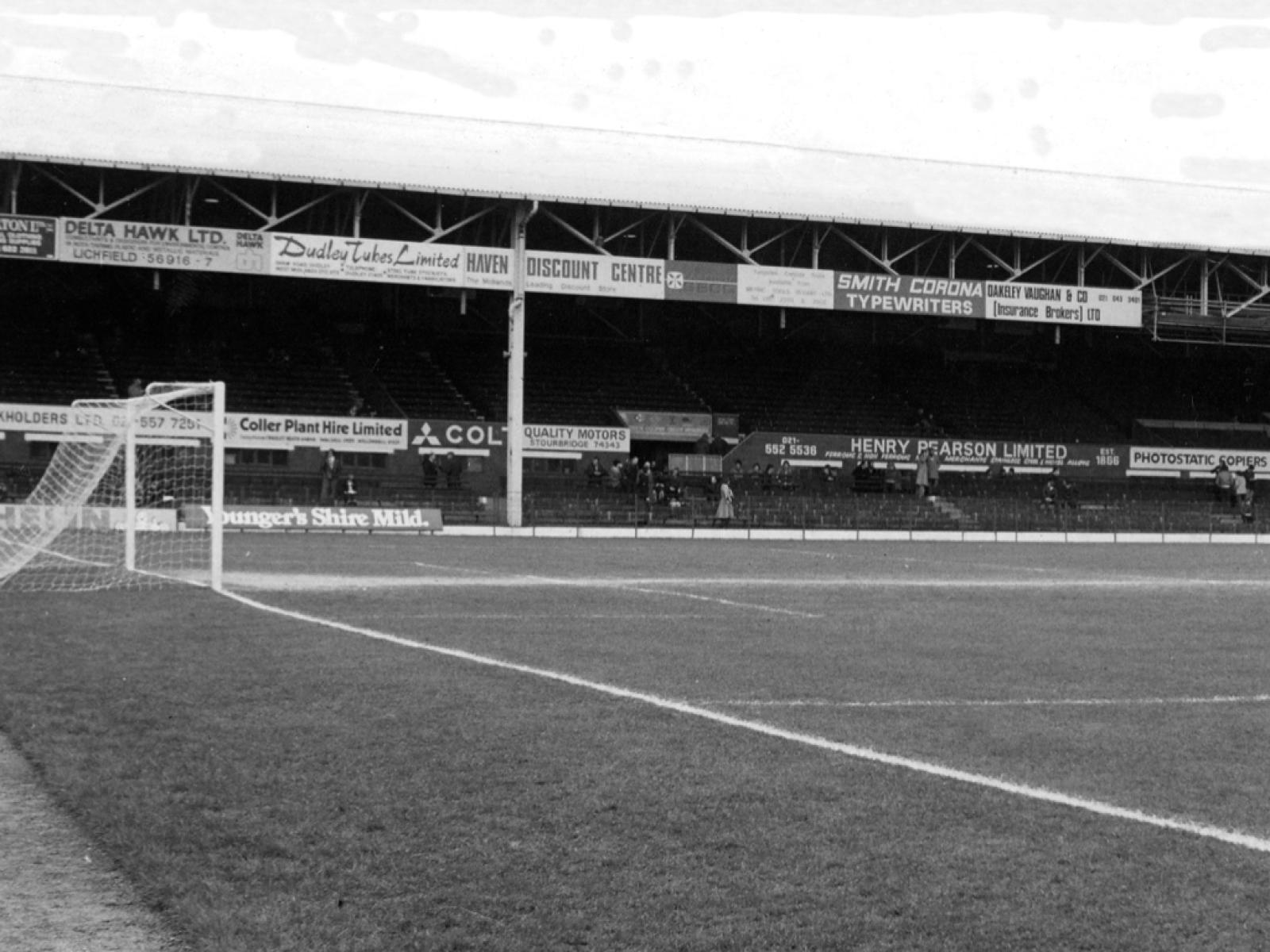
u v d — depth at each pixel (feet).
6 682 28.48
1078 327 175.73
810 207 133.39
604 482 134.62
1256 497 157.58
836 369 169.27
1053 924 13.97
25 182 126.52
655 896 14.61
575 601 52.75
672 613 48.39
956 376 171.73
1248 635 43.80
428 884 14.88
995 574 77.30
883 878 15.35
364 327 155.43
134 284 145.07
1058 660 36.35
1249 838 17.29
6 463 115.75
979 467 149.18
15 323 139.64
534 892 14.66
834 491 144.46
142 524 109.40
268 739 22.41
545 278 127.75
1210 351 177.99
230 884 14.84
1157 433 162.91
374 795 18.60
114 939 13.55
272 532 115.24
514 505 124.88
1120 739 24.32
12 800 18.71
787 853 16.22
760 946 13.26
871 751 22.47
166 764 20.36
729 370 165.37
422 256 124.36
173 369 138.51
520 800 18.42
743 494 136.98
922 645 39.45
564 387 151.64
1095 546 123.75
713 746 22.57
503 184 124.47
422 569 71.41
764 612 49.83
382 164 122.21
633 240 151.84
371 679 29.43
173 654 33.45
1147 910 14.44
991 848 16.61
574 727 23.97
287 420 125.80
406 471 129.90
